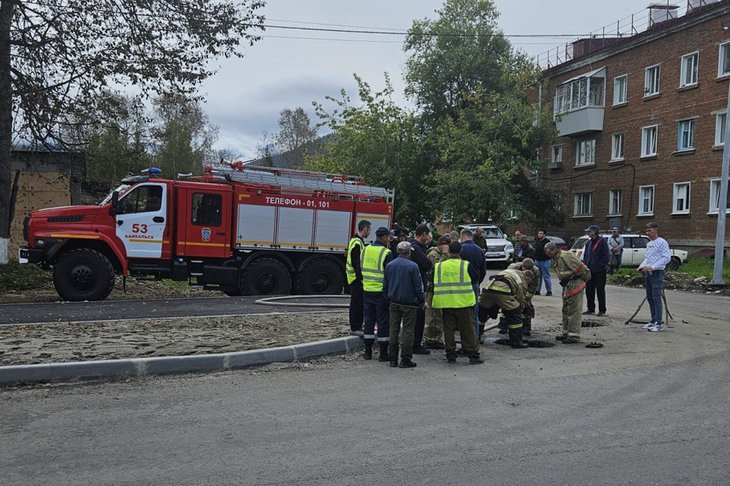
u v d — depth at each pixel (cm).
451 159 3466
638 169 3388
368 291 865
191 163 5425
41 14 1590
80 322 1050
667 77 3195
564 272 1015
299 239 1669
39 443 509
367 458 481
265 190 1625
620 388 712
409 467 463
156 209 1510
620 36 3591
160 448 499
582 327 1174
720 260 2033
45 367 705
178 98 1803
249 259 1612
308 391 689
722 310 1461
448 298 844
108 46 1664
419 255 938
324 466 464
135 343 862
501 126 3381
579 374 785
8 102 1606
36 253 1404
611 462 477
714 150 2914
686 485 434
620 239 2338
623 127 3500
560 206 3925
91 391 676
